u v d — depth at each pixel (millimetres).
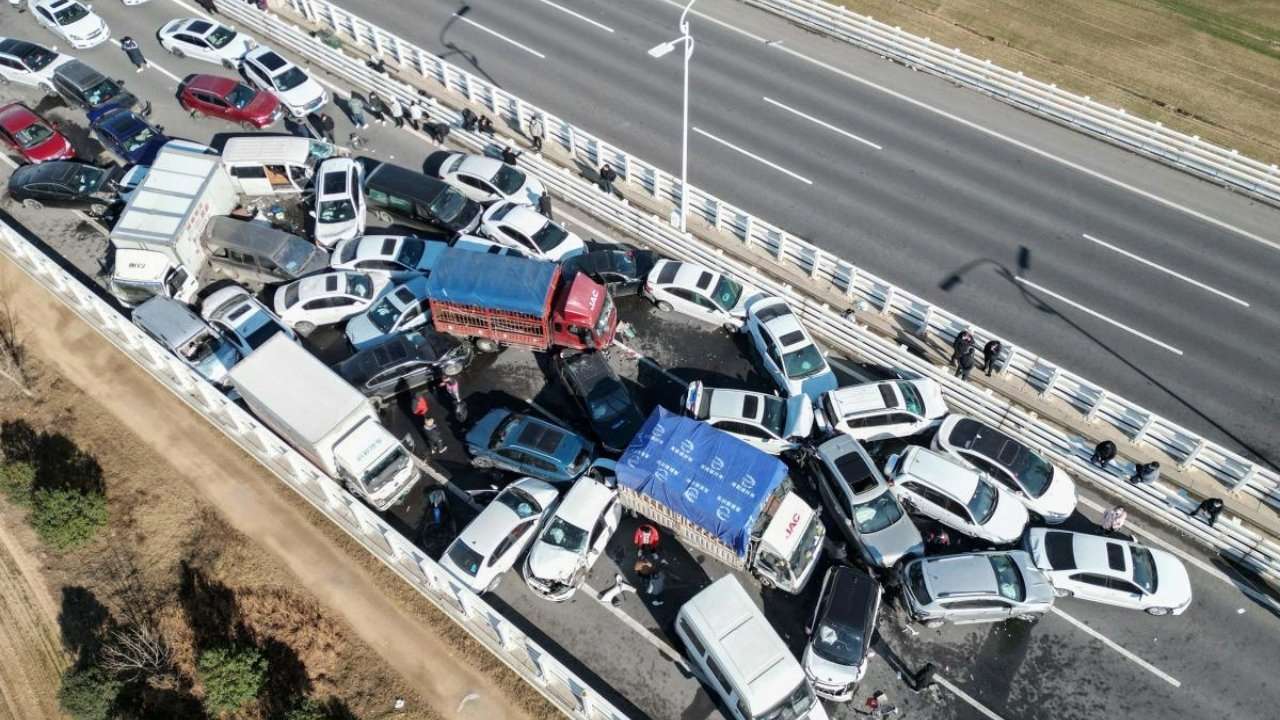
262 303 32719
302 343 31625
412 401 30000
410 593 26109
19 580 27125
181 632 25938
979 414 28906
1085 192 35938
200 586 26625
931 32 44031
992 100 40000
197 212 32344
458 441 28922
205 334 29906
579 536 24969
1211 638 24219
